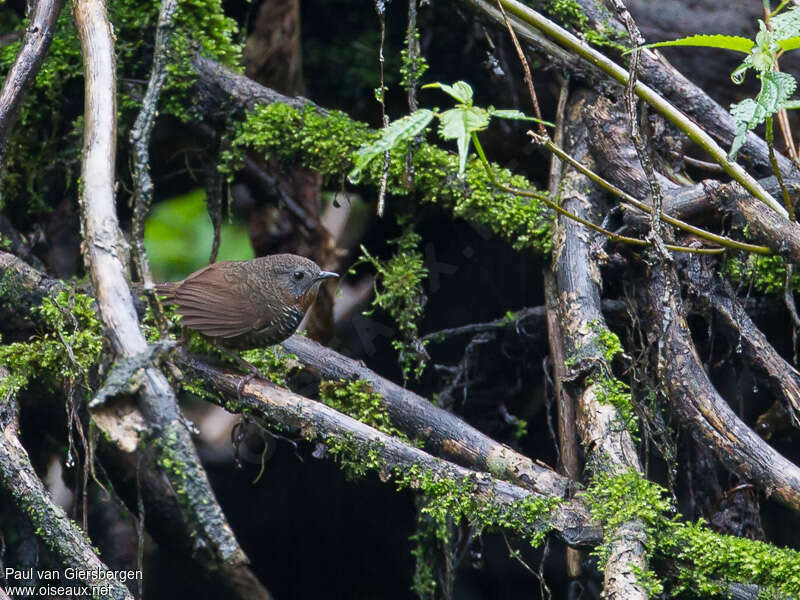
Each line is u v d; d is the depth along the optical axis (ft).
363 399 22.43
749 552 17.98
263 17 32.27
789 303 22.49
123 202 32.07
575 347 21.63
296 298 21.90
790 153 22.93
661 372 20.62
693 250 20.20
